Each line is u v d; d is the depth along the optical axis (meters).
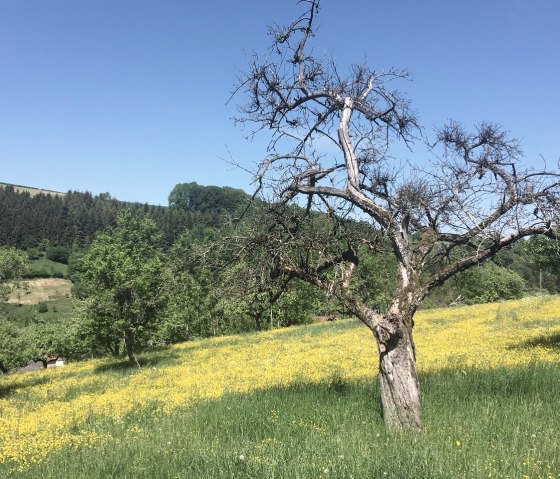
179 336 47.62
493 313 29.80
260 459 6.14
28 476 7.48
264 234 8.92
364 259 9.54
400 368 7.58
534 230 7.92
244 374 17.97
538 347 15.08
